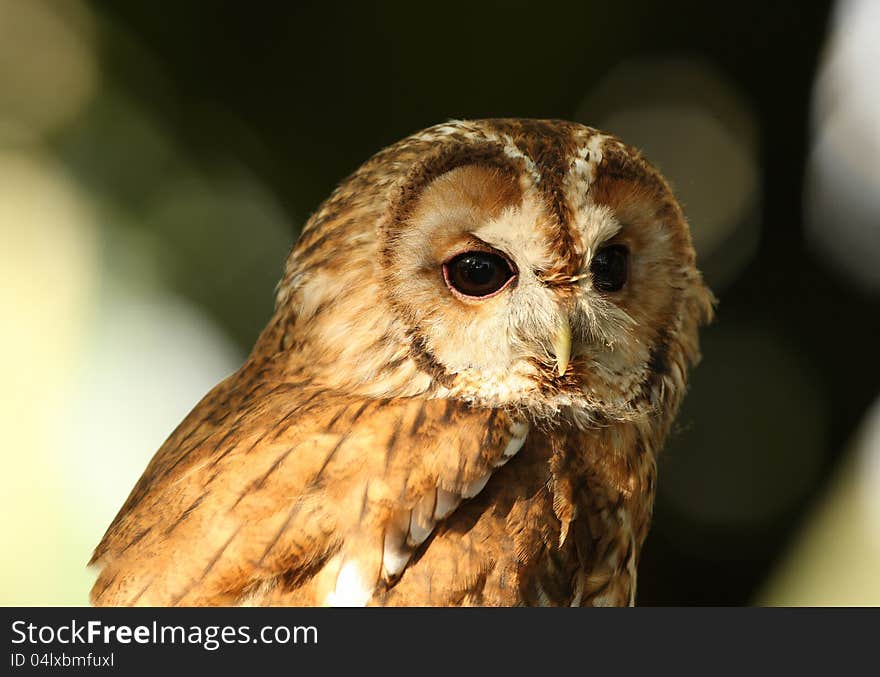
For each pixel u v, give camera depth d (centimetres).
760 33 1362
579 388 779
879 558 1458
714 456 1333
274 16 1391
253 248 1484
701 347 1349
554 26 1363
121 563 659
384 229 762
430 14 1358
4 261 1781
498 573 686
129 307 1564
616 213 780
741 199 1384
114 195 1561
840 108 1382
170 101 1484
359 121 1404
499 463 714
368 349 764
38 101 1605
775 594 1363
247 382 805
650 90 1408
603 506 775
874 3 1366
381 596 652
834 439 1323
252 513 655
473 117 1396
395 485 673
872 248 1329
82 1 1541
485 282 764
